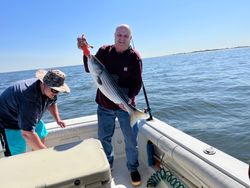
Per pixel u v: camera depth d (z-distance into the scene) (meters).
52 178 1.55
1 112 2.64
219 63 42.69
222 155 2.15
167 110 9.55
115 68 3.04
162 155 2.96
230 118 7.98
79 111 11.18
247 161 5.22
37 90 2.42
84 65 3.21
